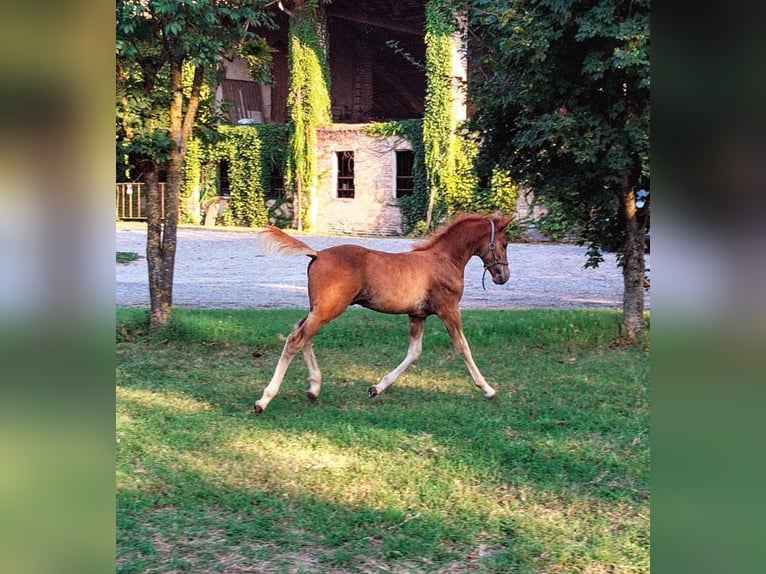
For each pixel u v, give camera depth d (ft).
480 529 12.19
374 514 12.52
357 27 86.74
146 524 12.23
